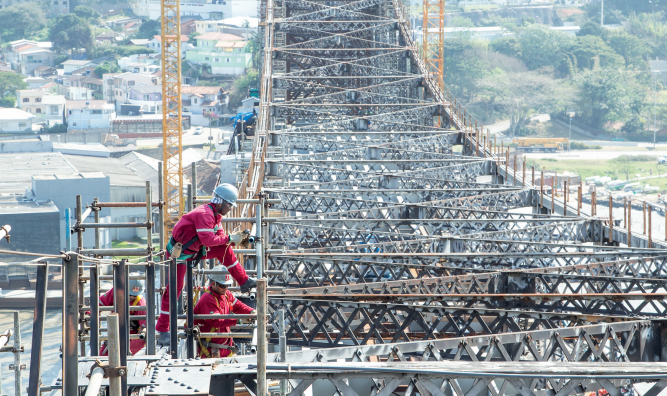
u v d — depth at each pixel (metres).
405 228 67.31
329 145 85.81
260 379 12.20
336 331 36.69
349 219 50.28
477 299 30.44
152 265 15.31
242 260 39.25
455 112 102.69
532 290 36.12
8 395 73.19
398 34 148.62
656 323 24.91
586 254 42.44
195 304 21.69
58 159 195.50
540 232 50.97
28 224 127.62
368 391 23.94
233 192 17.84
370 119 97.62
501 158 75.50
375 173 70.56
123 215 156.38
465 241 48.91
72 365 9.73
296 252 41.97
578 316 27.33
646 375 14.96
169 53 143.25
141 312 20.64
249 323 22.66
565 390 17.38
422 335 36.72
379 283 34.41
